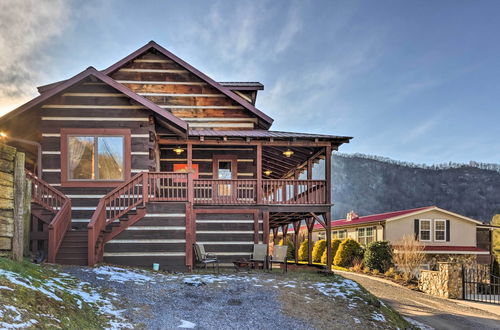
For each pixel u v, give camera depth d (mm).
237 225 13109
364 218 29281
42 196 10734
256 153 13805
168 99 15680
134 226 10781
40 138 12953
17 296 4961
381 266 20906
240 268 12641
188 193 11094
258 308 7480
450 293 16016
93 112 12406
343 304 8352
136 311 6422
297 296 8484
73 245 9906
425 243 24469
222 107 15773
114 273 8875
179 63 15492
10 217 6660
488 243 26438
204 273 10742
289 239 32125
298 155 16203
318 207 12977
